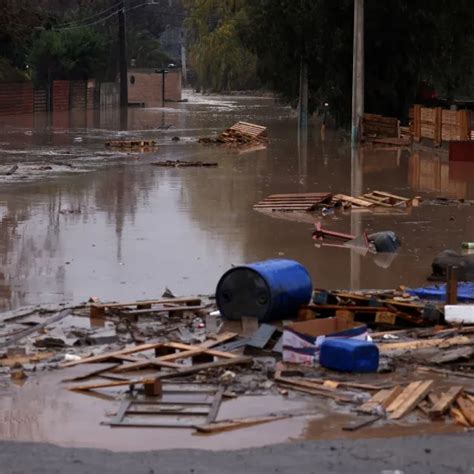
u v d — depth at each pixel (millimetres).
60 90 143875
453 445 17031
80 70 156125
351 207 46875
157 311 26453
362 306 25859
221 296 25969
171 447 17312
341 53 99750
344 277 31828
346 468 15852
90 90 153750
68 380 20953
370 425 18312
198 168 64500
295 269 26344
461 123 75625
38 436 17844
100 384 20547
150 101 183750
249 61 166500
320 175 61375
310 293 26562
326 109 113438
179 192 51906
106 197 49625
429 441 17250
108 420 18656
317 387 20344
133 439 17703
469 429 18047
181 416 18875
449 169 65375
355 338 22922
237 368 21656
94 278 31188
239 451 16812
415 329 25156
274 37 101188
